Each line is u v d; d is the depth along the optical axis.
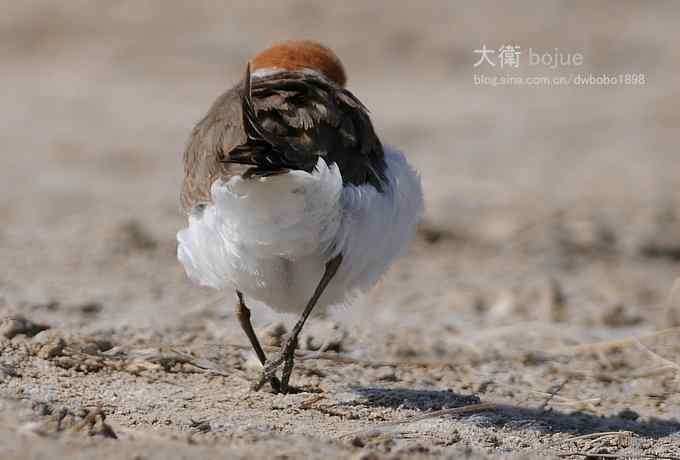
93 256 15.49
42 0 36.06
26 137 25.45
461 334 11.80
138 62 32.38
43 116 27.47
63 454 6.00
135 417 7.48
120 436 6.72
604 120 27.45
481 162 23.92
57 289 13.14
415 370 10.09
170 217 18.80
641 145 25.39
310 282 8.01
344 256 7.75
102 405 7.76
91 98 29.42
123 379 8.67
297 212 7.17
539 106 28.77
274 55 9.08
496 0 36.44
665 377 10.27
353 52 32.66
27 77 31.36
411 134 25.92
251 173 6.86
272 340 10.34
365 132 8.16
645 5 36.88
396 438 7.46
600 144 25.53
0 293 12.60
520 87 30.70
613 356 11.05
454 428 7.93
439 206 19.72
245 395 8.41
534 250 17.34
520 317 12.98
